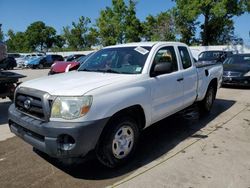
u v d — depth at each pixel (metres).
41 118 3.84
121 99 4.05
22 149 4.96
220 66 7.88
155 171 4.12
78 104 3.63
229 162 4.41
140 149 4.95
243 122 6.60
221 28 42.84
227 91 11.20
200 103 7.16
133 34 45.84
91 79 4.33
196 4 37.62
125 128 4.25
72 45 58.19
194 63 6.35
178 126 6.27
